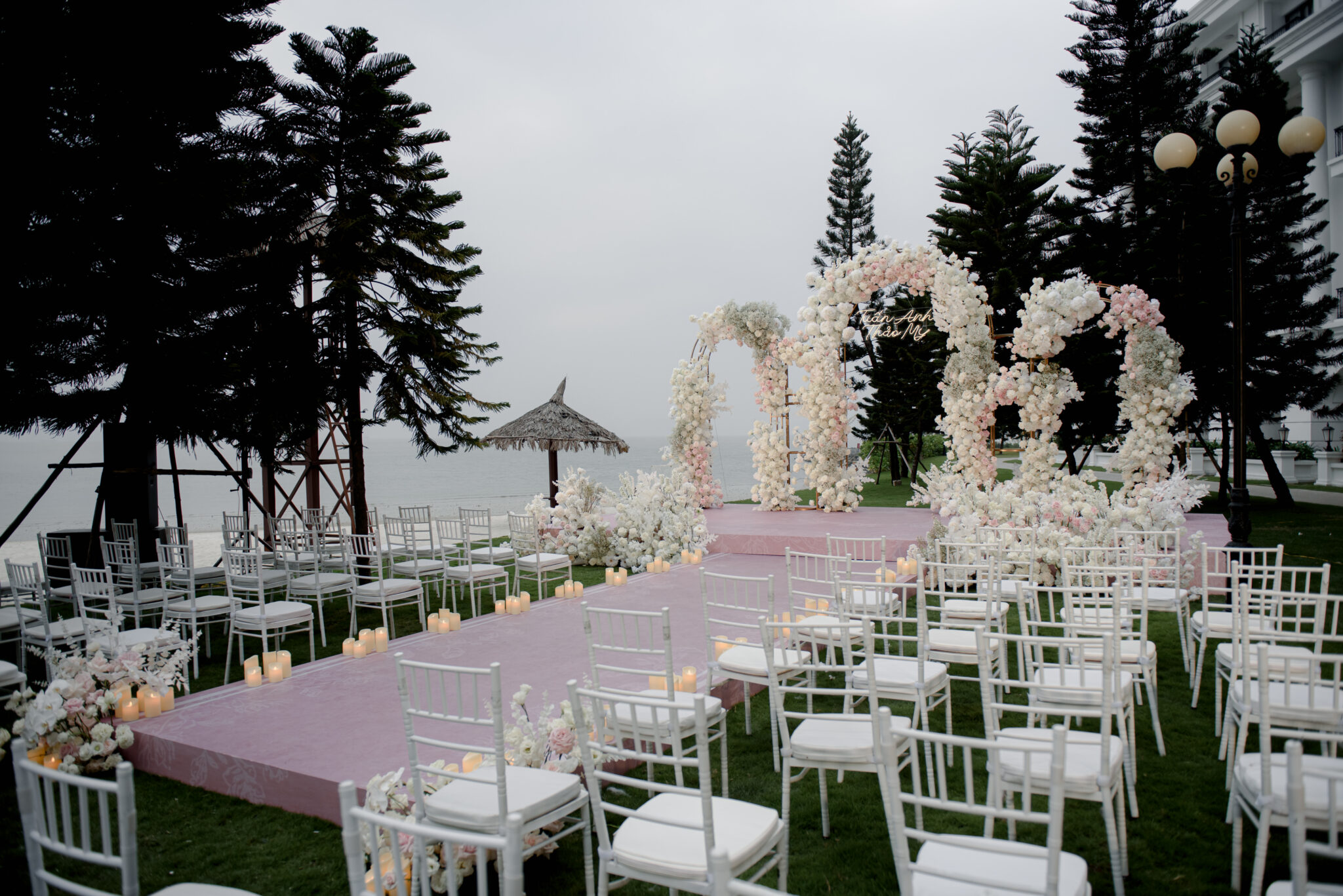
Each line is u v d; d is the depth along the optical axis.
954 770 3.34
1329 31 17.03
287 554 6.67
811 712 2.88
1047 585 6.29
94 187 7.12
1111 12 14.34
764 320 10.88
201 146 7.86
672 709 2.07
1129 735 2.91
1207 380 12.43
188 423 7.57
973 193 16.95
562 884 2.54
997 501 7.14
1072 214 14.77
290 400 8.45
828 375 10.38
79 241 6.89
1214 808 2.89
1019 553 5.17
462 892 2.48
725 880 1.11
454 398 10.59
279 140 8.71
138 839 2.88
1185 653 4.46
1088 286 8.07
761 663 3.50
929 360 18.11
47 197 6.64
